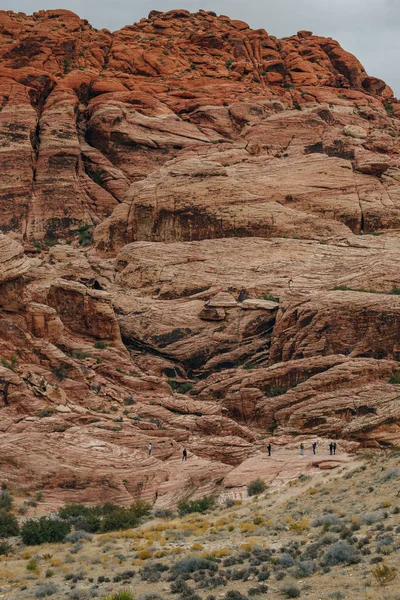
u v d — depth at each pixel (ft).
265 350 236.22
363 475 141.49
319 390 207.82
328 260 255.70
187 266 265.13
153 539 123.65
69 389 200.34
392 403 195.72
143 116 350.23
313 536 103.30
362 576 80.33
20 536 138.72
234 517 136.98
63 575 103.86
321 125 338.95
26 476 165.27
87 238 311.88
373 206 288.30
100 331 234.58
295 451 187.21
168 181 291.17
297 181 290.97
